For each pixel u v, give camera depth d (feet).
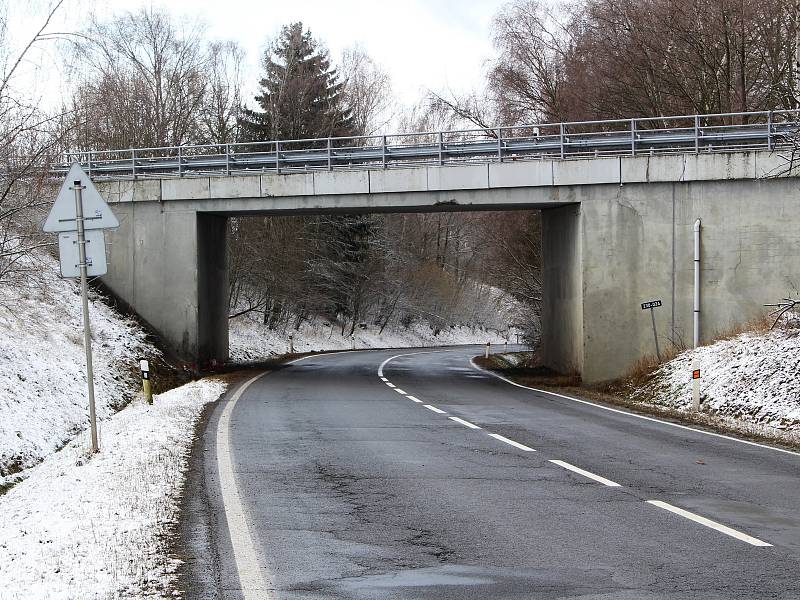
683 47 114.11
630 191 79.15
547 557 21.24
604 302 79.51
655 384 69.51
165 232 95.55
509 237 136.05
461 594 18.26
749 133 80.28
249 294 168.14
